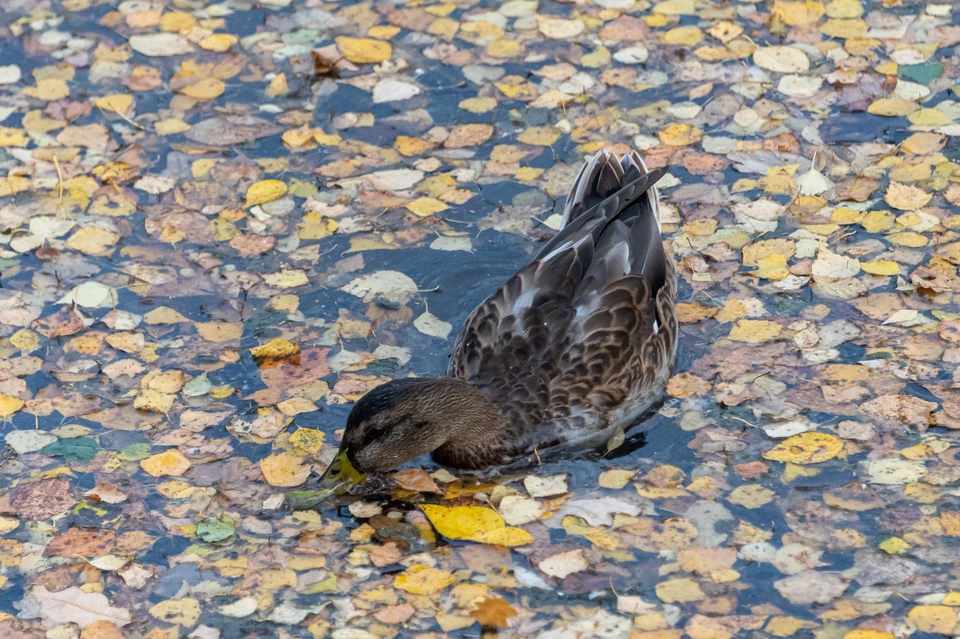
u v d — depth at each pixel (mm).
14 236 13453
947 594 9336
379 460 10641
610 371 11102
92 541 10172
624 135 14508
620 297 11352
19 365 11875
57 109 15250
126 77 15727
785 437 10844
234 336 12180
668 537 9969
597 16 16391
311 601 9609
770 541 9883
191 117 15094
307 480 10711
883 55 15297
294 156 14469
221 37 16344
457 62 15742
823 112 14555
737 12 16234
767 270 12602
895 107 14523
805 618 9234
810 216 13211
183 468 10820
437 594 9609
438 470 11062
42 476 10750
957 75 14898
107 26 16594
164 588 9773
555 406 10992
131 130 14922
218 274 12938
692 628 9203
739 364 11648
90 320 12383
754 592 9461
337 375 11734
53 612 9594
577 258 11602
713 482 10477
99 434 11164
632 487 10523
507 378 11094
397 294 12633
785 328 11953
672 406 11367
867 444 10688
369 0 16844
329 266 13008
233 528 10281
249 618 9492
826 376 11406
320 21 16594
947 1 16062
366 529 10258
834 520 10023
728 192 13625
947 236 12781
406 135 14711
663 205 13531
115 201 13906
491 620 9367
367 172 14195
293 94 15375
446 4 16797
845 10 16047
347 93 15367
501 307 11492
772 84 15023
